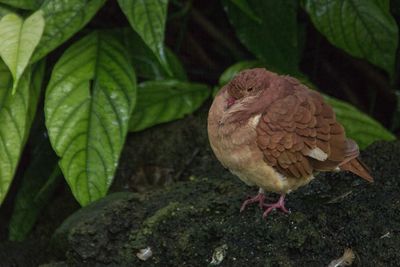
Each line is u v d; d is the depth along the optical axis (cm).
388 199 922
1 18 1024
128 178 1099
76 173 971
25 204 1109
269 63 1119
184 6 1220
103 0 1023
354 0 1059
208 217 902
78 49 1034
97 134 987
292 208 906
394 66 1130
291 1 1104
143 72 1124
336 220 896
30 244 1034
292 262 856
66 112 988
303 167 854
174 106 1095
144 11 973
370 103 1264
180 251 875
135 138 1114
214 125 868
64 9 1008
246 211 902
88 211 962
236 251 864
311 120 850
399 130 1214
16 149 973
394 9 1134
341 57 1261
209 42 1266
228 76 1103
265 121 845
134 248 886
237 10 1121
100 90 1005
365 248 875
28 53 910
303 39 1182
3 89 995
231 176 993
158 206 933
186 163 1088
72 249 898
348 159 860
